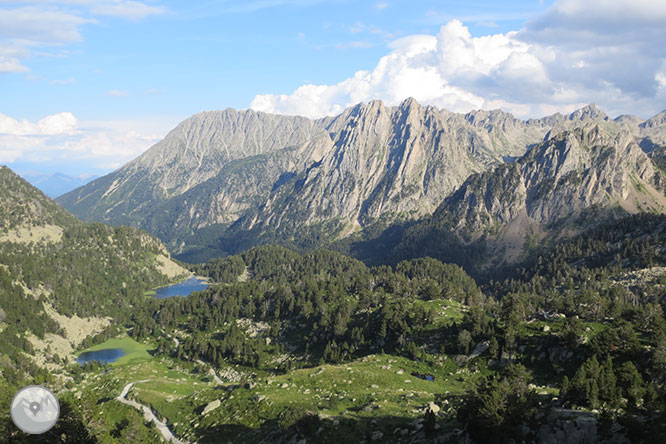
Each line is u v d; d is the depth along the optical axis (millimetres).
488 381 73812
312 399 113500
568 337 115375
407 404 98438
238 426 107375
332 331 188875
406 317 171375
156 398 144750
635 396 71750
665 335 105438
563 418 62656
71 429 74375
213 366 195500
